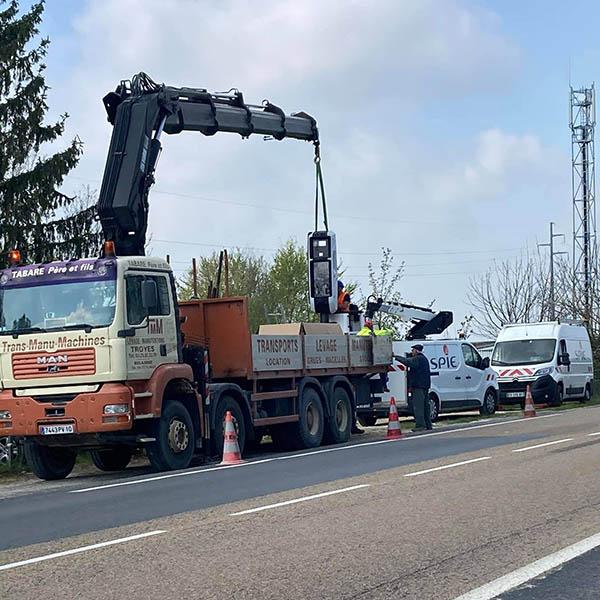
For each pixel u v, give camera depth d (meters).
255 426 18.23
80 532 9.88
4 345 15.72
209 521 10.06
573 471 13.03
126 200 17.19
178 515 10.58
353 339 21.62
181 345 16.55
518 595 6.90
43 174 23.67
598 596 6.86
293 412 19.28
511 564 7.80
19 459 18.36
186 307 18.45
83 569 8.07
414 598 6.86
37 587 7.52
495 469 13.50
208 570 7.83
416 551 8.31
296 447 19.56
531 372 32.34
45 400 15.44
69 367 15.30
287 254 56.06
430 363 26.42
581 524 9.36
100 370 15.14
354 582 7.32
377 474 13.50
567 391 33.38
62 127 24.73
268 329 20.11
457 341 27.88
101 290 15.38
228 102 20.00
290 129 21.05
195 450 16.92
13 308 15.80
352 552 8.33
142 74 18.12
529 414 26.22
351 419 21.31
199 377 17.03
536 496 11.03
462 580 7.32
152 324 15.84
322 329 20.80
